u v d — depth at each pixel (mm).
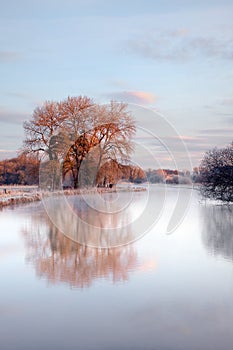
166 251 12375
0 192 40219
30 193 43031
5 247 13141
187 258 11250
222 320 6652
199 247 12828
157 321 6633
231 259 10984
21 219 21109
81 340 5922
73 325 6500
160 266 10391
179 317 6801
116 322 6605
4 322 6660
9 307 7371
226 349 5590
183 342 5828
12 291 8312
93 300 7699
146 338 5977
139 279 9148
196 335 6070
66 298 7828
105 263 10797
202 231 16375
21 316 6914
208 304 7430
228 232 15977
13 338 6016
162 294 8031
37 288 8508
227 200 29688
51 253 12195
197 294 8016
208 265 10375
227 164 29391
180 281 8930
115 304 7473
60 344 5793
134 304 7457
